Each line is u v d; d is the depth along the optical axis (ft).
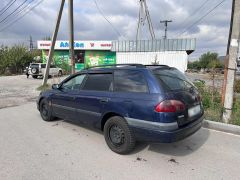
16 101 34.04
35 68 83.87
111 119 14.16
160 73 13.35
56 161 13.05
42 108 22.15
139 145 15.33
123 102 13.52
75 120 17.84
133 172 11.72
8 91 45.98
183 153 14.06
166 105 11.89
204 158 13.33
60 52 104.63
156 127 12.07
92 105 15.64
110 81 15.01
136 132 13.02
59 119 22.36
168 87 12.72
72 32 41.88
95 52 101.81
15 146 15.35
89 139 16.62
